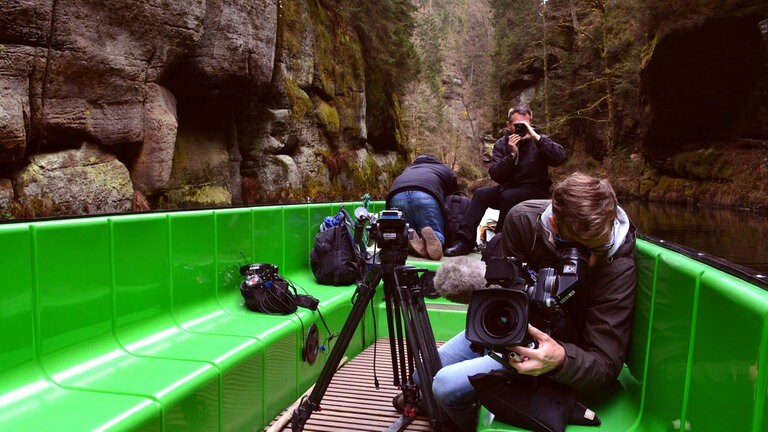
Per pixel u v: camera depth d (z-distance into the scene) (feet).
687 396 4.08
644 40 92.17
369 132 66.18
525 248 5.93
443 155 160.04
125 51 25.11
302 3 45.78
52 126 22.58
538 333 4.72
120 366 6.23
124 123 25.50
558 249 5.35
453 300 8.34
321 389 7.07
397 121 74.59
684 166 77.87
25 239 5.51
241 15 32.73
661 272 4.83
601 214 4.79
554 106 124.16
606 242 5.03
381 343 12.14
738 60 69.72
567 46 134.00
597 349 5.13
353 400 8.54
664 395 4.59
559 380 4.88
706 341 3.75
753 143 69.56
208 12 30.89
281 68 41.22
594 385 5.00
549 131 120.06
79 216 6.50
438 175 15.85
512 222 6.04
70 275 6.09
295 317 8.67
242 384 6.93
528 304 4.52
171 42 27.43
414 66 74.74
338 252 11.64
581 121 120.98
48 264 5.79
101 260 6.56
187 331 7.78
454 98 222.28
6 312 5.27
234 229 9.68
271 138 39.99
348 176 51.75
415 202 14.89
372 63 64.80
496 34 165.48
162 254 7.72
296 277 11.87
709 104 74.84
